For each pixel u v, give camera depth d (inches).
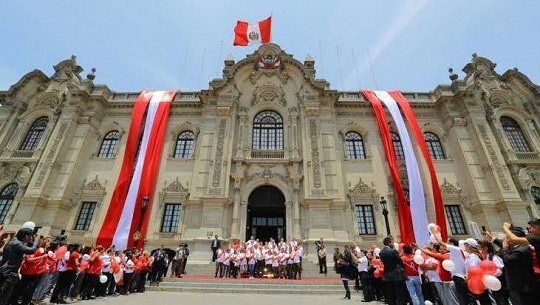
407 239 802.2
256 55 1069.8
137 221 839.7
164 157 965.8
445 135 988.6
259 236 912.9
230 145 928.3
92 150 981.2
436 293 373.7
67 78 1051.3
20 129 972.6
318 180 869.2
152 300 421.1
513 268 206.4
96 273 434.9
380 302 436.8
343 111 1027.3
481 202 838.5
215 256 743.1
